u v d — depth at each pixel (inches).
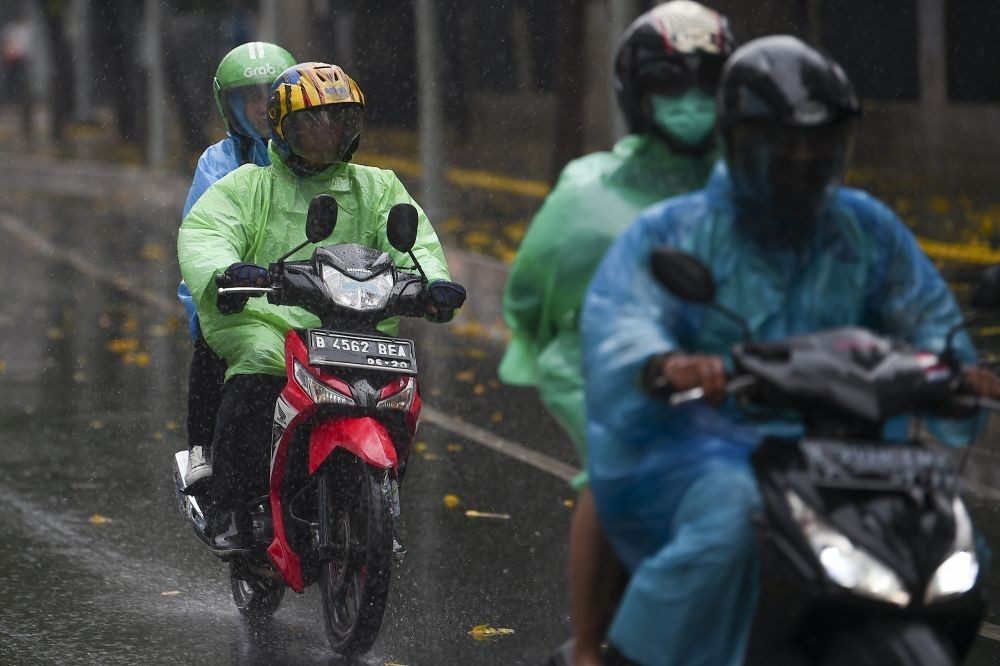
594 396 380.2
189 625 653.3
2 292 1736.0
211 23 3430.1
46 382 1224.2
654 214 394.3
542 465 949.8
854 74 2107.5
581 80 1713.8
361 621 579.2
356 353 583.5
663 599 364.5
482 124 2864.2
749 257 389.1
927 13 2076.8
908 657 329.7
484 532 798.5
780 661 354.6
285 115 621.0
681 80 429.7
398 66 3075.8
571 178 446.3
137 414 1103.0
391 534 570.6
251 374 614.5
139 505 860.6
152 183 3002.0
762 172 372.2
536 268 446.3
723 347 391.2
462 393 1182.3
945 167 2032.5
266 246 636.1
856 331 357.7
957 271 1460.4
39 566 740.7
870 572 333.4
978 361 402.0
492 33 2807.6
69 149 3821.4
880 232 400.2
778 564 343.6
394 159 2773.1
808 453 346.9
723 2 2047.2
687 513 366.3
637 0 1457.9
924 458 349.7
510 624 648.4
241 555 628.7
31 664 598.5
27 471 935.0
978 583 345.4
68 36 4133.9
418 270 608.1
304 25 3152.1
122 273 1878.7
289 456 596.1
